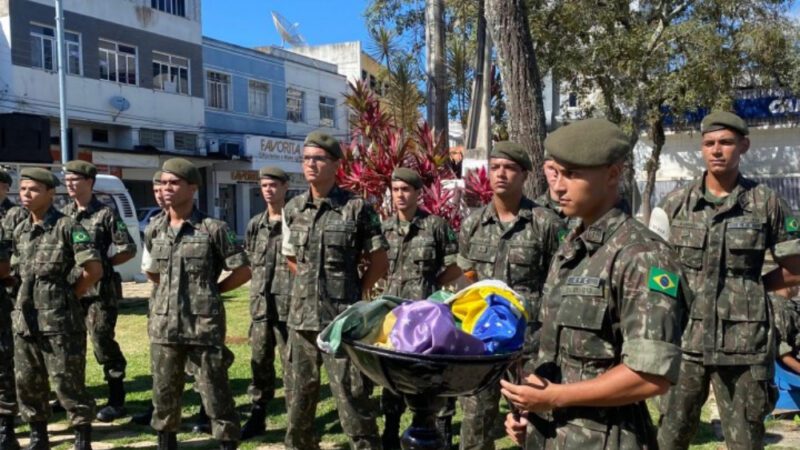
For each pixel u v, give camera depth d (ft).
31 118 30.73
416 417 7.49
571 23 44.96
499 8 21.21
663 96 45.85
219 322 14.19
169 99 76.18
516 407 7.10
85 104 66.95
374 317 7.43
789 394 16.75
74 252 14.80
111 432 17.63
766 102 62.95
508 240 13.35
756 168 65.57
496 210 13.83
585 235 6.98
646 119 50.42
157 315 14.14
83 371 15.19
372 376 7.16
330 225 13.23
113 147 71.05
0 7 60.75
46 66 64.23
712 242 11.31
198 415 17.94
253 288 18.08
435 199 22.18
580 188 6.80
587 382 6.51
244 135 83.35
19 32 61.46
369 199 22.59
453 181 23.58
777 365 16.81
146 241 14.99
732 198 11.35
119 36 70.74
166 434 14.32
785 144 64.34
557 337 7.08
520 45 21.20
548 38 45.09
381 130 24.79
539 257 13.20
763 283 11.45
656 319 6.30
